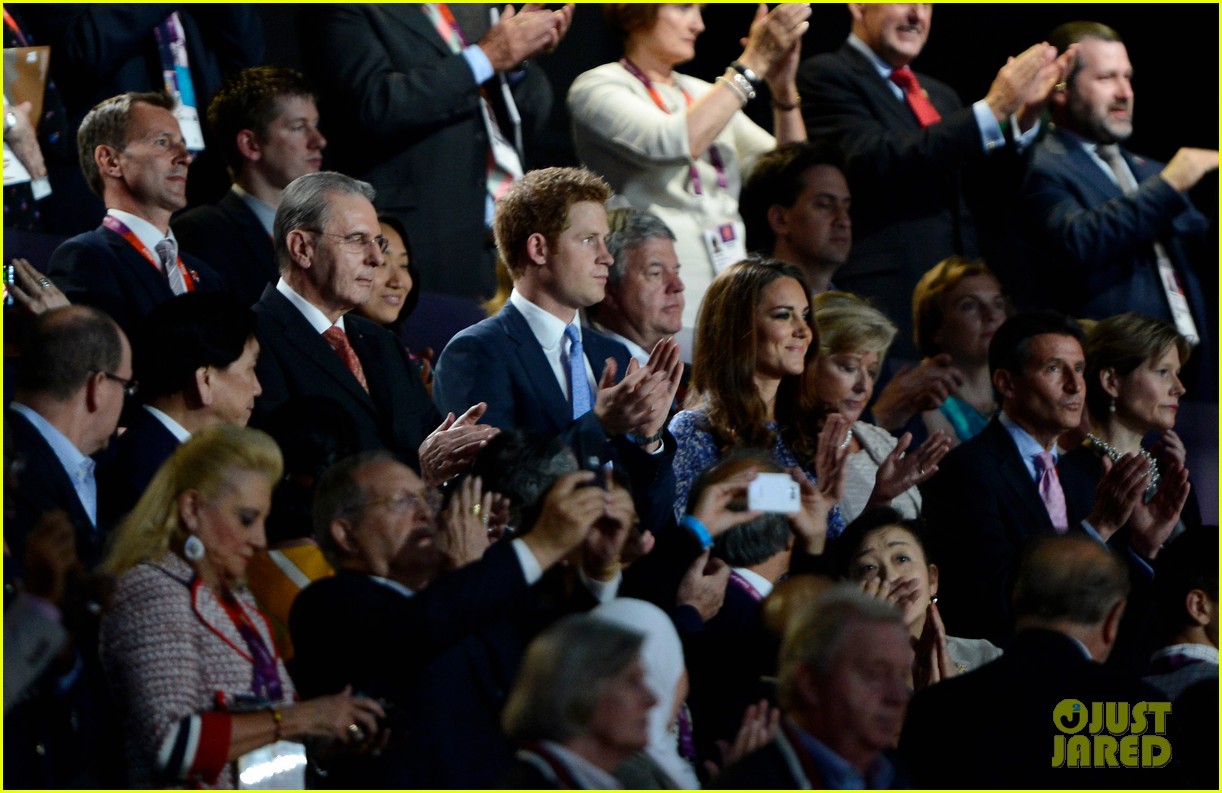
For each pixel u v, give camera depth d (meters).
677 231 23.03
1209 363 26.44
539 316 17.41
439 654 12.35
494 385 16.98
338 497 13.14
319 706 12.08
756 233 23.45
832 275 25.17
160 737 11.76
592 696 11.03
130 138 17.45
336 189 16.97
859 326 19.11
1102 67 26.00
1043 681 13.55
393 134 21.56
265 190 19.39
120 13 20.00
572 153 25.11
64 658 11.83
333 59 21.62
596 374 17.88
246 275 19.03
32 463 13.32
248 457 12.70
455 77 21.66
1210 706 14.09
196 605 12.28
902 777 13.07
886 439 19.77
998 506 19.59
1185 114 28.95
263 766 12.87
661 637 12.15
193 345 14.72
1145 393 21.52
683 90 24.00
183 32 21.03
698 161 23.47
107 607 11.52
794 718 12.17
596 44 25.98
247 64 21.59
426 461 15.67
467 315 21.44
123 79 20.50
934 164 24.91
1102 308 25.84
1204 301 26.62
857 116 25.27
